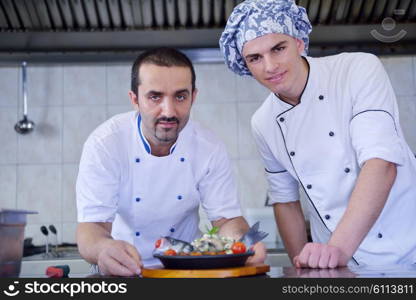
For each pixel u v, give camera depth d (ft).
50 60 9.32
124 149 5.13
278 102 4.99
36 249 10.14
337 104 4.74
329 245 3.81
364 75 4.61
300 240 5.34
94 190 4.89
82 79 11.13
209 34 8.77
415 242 4.66
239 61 4.90
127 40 8.82
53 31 8.75
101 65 11.18
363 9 8.56
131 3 8.45
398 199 4.70
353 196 4.04
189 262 3.31
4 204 10.76
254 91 11.14
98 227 4.74
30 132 10.96
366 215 3.92
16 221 4.14
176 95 4.25
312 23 8.75
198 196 5.48
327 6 8.50
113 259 3.67
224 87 11.15
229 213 5.30
